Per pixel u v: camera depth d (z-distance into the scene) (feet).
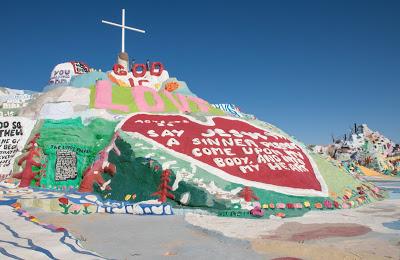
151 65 105.09
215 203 58.03
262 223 50.49
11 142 76.18
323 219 54.44
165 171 62.13
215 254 34.45
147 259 32.81
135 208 56.49
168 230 45.09
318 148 288.51
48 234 39.52
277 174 68.85
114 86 92.63
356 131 294.87
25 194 60.95
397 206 70.90
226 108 106.83
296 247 35.81
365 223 50.83
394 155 269.85
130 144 68.54
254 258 33.30
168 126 76.07
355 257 33.35
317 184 71.92
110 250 35.60
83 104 84.84
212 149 71.05
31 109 87.61
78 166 71.67
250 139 79.46
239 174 65.72
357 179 88.58
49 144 72.69
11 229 41.16
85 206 56.65
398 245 38.06
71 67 105.60
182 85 106.11
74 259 31.94
